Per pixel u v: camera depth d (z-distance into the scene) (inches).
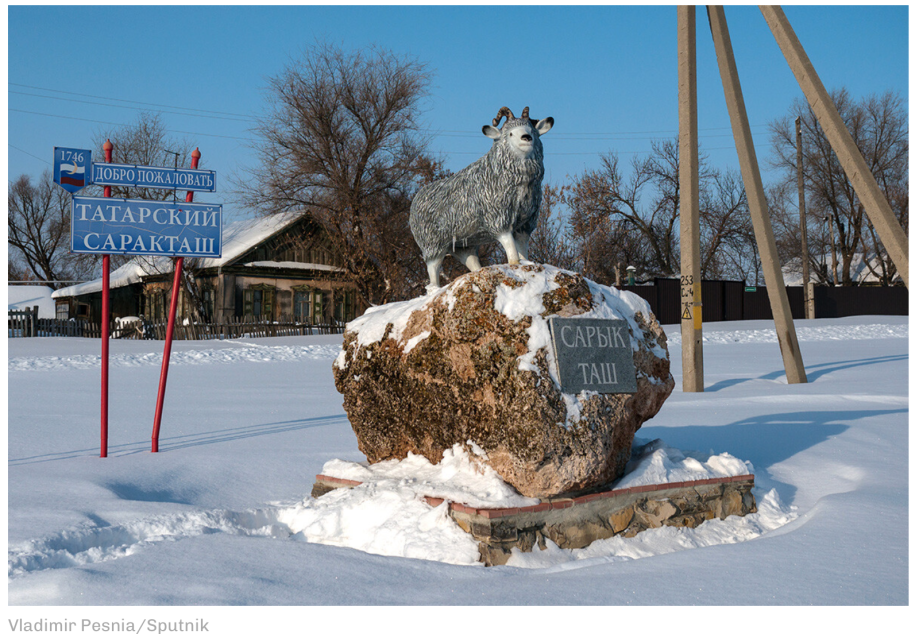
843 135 384.8
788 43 408.2
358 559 159.3
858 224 1855.3
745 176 512.7
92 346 922.1
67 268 2210.9
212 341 1055.6
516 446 181.5
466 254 254.5
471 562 165.2
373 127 1334.9
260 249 1395.2
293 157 1328.7
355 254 1334.9
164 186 296.4
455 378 196.5
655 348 213.3
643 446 221.1
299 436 314.3
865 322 1296.8
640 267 1940.2
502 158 223.6
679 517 197.6
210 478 240.8
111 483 223.9
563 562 171.5
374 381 219.8
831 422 325.7
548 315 192.1
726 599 134.8
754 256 2030.0
